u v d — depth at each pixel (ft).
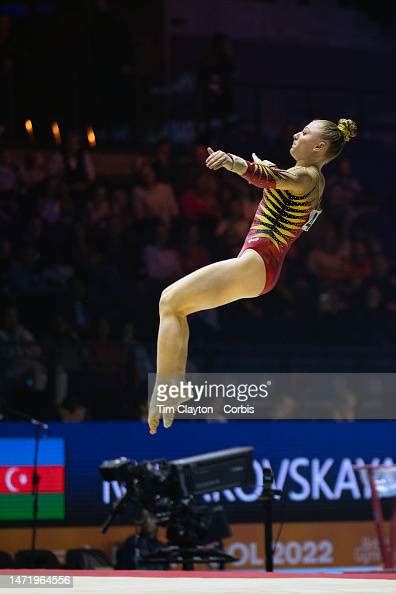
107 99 101.09
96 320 84.12
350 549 69.97
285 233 35.19
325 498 70.03
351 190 103.09
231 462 55.06
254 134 104.53
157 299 87.25
